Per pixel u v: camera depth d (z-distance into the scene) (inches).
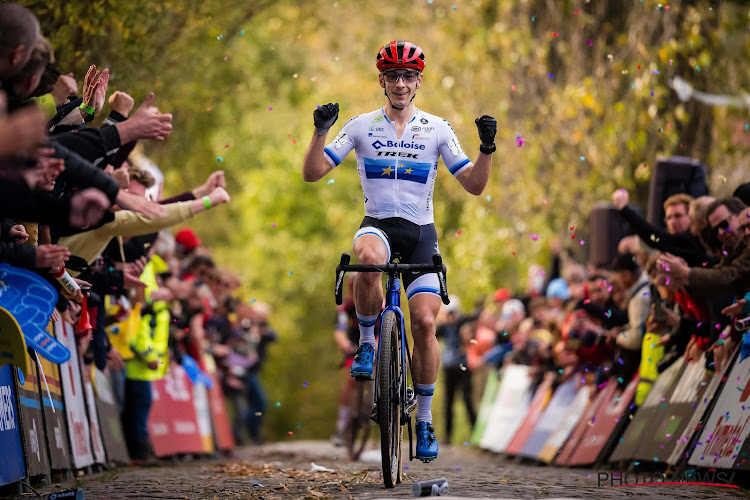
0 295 570.3
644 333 1027.9
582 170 1657.2
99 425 981.2
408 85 668.7
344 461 1228.5
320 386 3447.3
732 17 1533.0
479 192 670.5
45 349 572.1
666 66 1438.2
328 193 3073.3
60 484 740.7
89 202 516.4
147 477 826.2
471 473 871.1
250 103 2506.2
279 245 3112.7
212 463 1220.5
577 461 1104.8
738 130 1513.3
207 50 1472.7
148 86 1268.5
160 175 1143.0
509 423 1592.0
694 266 919.7
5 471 622.8
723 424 764.6
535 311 1483.8
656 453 888.3
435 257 618.8
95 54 1100.5
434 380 679.1
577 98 1509.6
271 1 1520.7
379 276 665.0
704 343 877.2
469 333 1876.2
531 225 1779.0
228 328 1694.1
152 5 1099.9
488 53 1820.9
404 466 1015.6
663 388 936.3
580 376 1224.2
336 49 2413.9
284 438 3415.4
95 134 643.5
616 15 1574.8
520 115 1822.1
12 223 597.0
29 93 552.1
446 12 1939.0
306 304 3380.9
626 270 1066.1
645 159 1535.4
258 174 3031.5
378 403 628.7
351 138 674.8
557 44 1673.2
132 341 1109.7
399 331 668.7
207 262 1386.6
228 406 2605.8
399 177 669.9
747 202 864.3
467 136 1862.7
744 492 671.8
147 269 1117.7
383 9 2274.9
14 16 510.0
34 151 438.0
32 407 721.0
